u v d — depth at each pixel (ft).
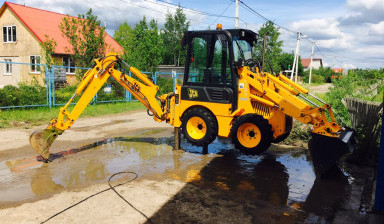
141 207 13.50
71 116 20.99
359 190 16.05
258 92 21.24
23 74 76.64
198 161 20.75
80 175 17.61
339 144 17.40
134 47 68.49
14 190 15.30
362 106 23.24
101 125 33.96
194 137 22.02
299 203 14.35
